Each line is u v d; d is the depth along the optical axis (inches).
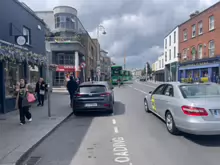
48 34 1147.3
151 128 275.7
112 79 1499.8
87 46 1487.5
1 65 379.9
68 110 416.2
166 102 264.2
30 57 438.9
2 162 167.6
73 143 221.6
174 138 231.8
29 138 229.0
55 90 957.8
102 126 292.5
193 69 1143.0
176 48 1371.8
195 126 205.5
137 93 816.3
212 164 164.9
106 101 366.6
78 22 1368.1
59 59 1171.3
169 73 1578.5
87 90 372.2
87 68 1493.6
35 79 562.6
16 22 442.6
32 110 418.0
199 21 1081.4
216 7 932.6
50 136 249.0
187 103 216.4
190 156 181.2
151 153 189.2
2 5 387.2
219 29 914.1
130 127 282.7
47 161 176.9
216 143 214.1
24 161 177.9
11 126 284.5
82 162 172.9
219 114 205.8
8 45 382.0
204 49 1034.1
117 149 200.7
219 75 890.7
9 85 413.1
